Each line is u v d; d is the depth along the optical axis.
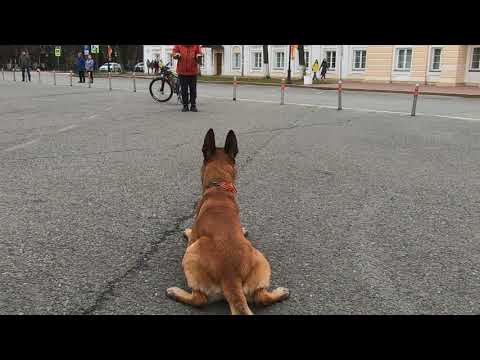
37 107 15.36
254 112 14.46
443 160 8.08
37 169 6.98
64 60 86.81
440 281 3.75
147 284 3.60
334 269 3.93
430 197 5.97
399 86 34.66
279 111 14.95
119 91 23.14
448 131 11.35
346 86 34.03
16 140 9.30
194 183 6.34
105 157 7.82
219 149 4.27
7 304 3.28
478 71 34.34
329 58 44.50
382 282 3.72
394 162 7.87
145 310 3.26
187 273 3.30
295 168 7.31
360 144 9.40
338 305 3.37
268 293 3.34
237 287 3.07
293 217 5.15
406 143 9.62
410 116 14.44
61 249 4.18
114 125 11.36
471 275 3.87
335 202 5.69
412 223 5.04
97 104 16.38
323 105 17.75
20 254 4.06
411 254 4.25
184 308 3.29
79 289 3.50
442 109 17.23
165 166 7.25
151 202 5.52
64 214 5.08
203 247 3.26
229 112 14.30
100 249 4.20
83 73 32.66
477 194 6.12
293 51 45.47
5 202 5.43
